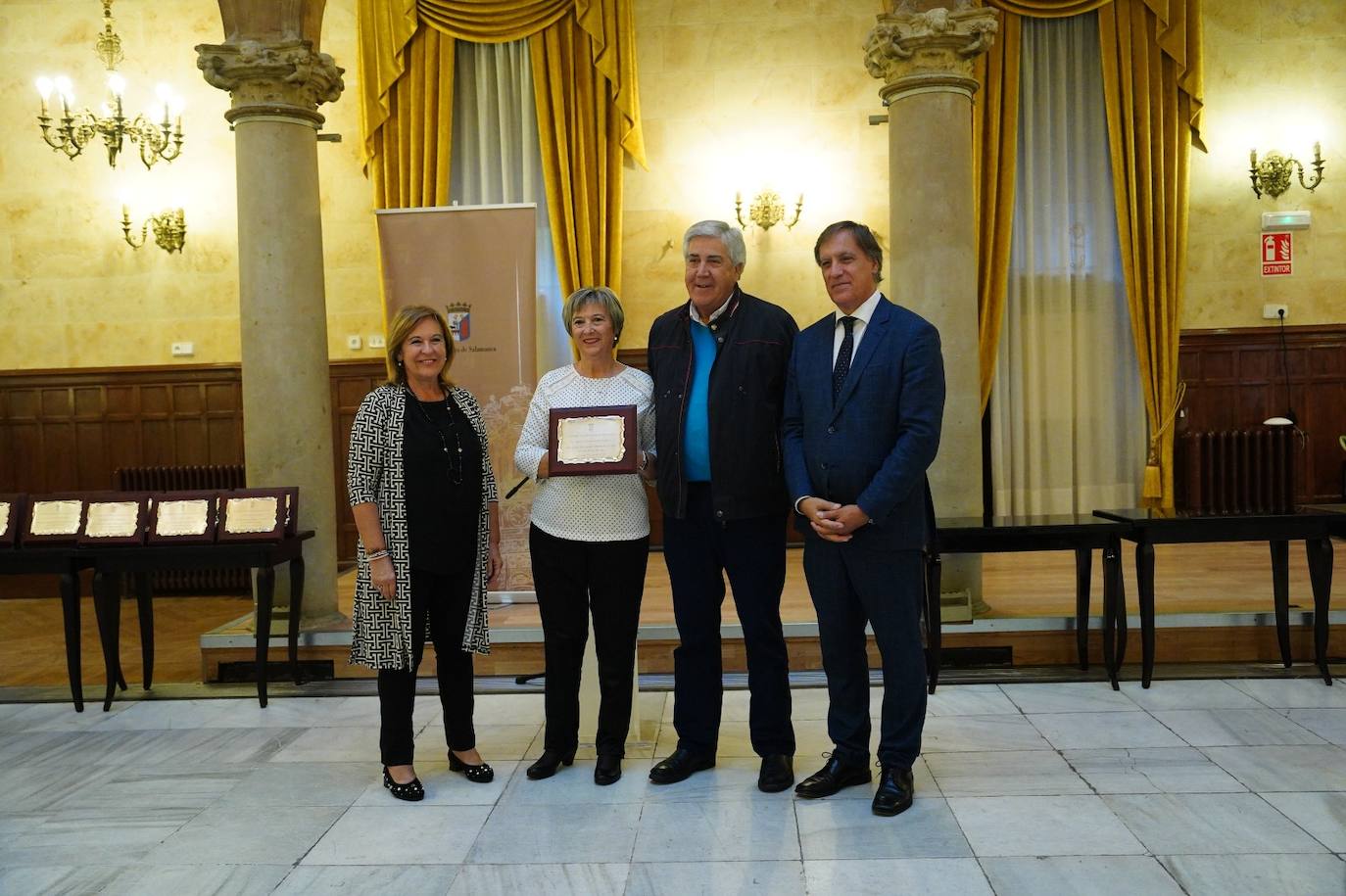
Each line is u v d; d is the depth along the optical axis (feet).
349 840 9.74
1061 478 24.49
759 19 24.36
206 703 14.71
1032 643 15.35
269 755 12.35
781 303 24.59
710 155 24.48
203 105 25.00
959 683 14.49
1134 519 14.03
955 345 15.70
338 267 24.90
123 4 24.86
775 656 10.73
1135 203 23.75
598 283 24.16
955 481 15.76
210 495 14.60
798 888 8.54
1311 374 24.47
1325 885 8.37
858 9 24.23
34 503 14.56
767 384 10.48
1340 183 24.36
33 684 16.25
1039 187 24.31
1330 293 24.41
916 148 15.67
